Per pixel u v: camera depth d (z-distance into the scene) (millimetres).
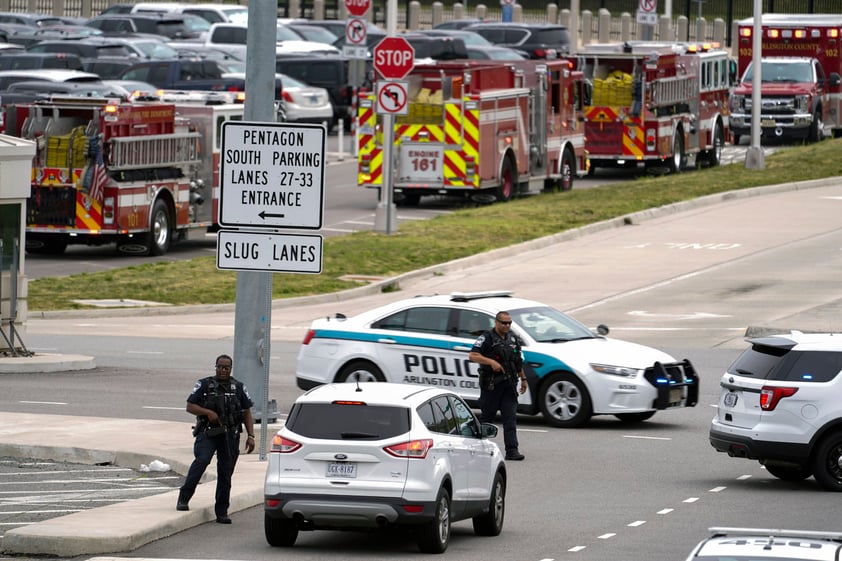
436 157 154250
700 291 119875
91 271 129250
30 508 58312
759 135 184000
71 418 76938
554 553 52188
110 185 130250
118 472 66312
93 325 112062
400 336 79250
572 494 62812
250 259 64312
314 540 54594
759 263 131500
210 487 61219
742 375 64875
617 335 103125
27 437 71250
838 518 57625
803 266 129500
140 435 72000
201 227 143250
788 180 175125
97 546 51469
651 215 156625
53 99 132875
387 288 125188
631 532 55500
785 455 63250
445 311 79438
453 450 52844
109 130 129750
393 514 50625
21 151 94812
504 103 158375
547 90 166875
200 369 93875
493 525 55562
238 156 64062
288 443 51500
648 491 63344
